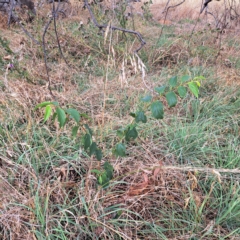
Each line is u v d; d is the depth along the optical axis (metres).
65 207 1.82
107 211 1.84
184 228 1.78
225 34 5.55
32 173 2.00
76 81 3.51
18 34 4.63
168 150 2.33
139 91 3.15
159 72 3.88
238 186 2.04
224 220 1.86
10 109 2.60
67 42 4.29
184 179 2.07
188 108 2.92
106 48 4.27
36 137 2.39
